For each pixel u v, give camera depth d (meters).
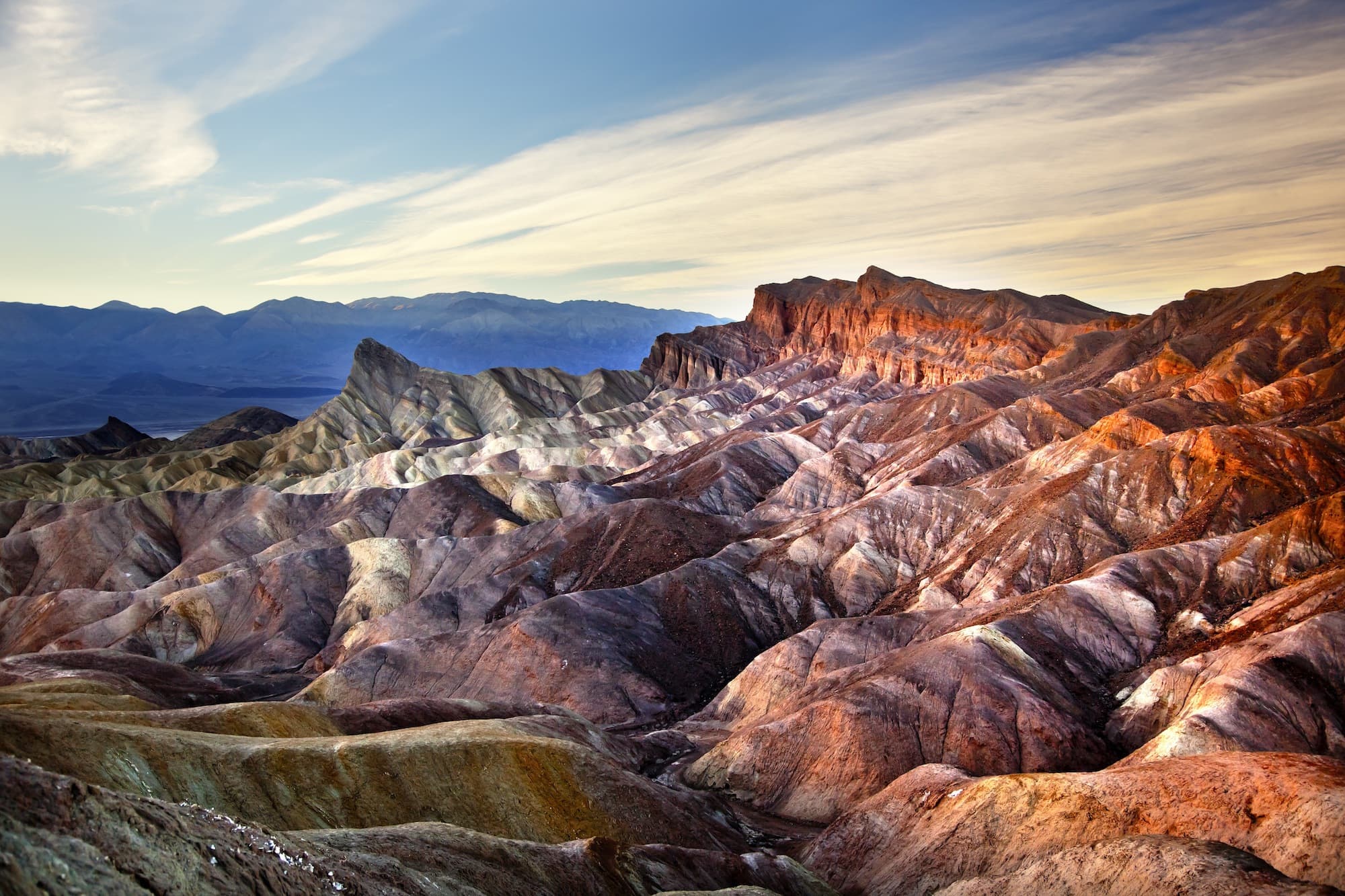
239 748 57.25
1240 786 56.75
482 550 169.88
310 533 192.38
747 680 116.38
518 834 62.75
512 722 86.56
